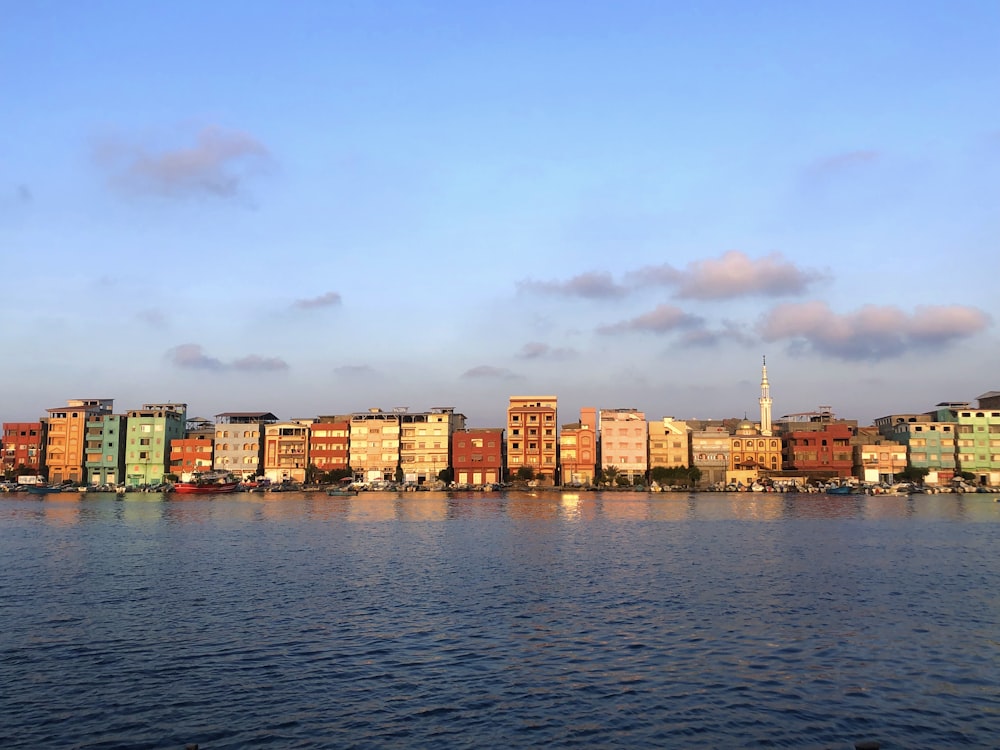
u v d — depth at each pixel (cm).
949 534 9556
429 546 8412
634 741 2977
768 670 3772
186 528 10538
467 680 3631
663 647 4156
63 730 3064
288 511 13762
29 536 9462
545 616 4869
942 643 4222
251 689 3506
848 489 18888
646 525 10856
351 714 3228
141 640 4278
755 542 8712
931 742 2970
